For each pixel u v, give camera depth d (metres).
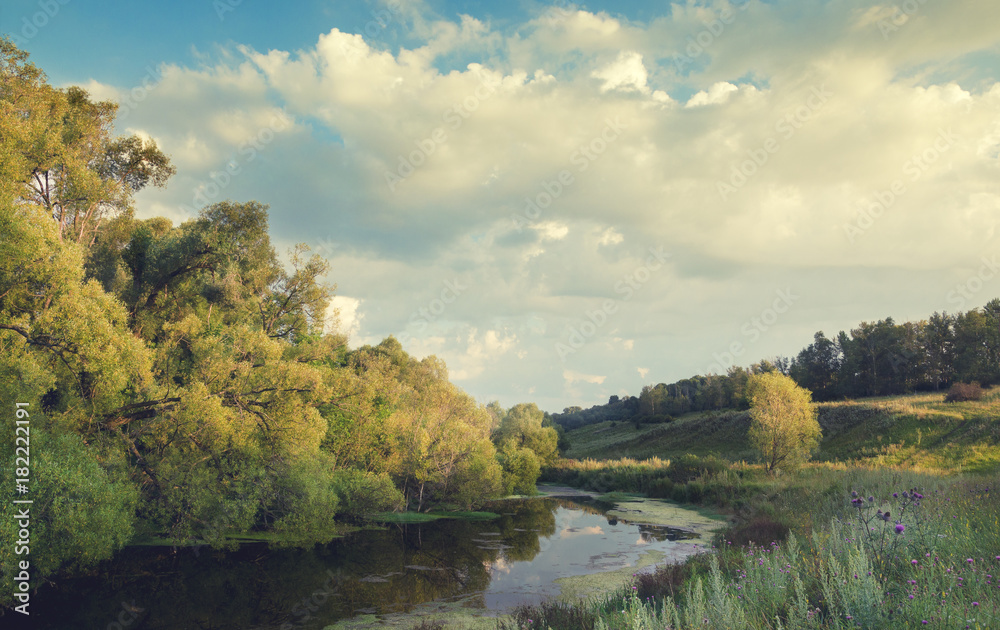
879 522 7.17
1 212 15.27
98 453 17.55
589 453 95.31
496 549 21.31
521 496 44.75
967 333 87.50
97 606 13.74
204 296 33.69
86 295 17.59
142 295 31.62
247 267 38.03
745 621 5.57
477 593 14.75
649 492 42.41
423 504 34.91
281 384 22.88
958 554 6.50
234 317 34.06
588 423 167.75
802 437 38.22
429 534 25.19
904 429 46.47
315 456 23.94
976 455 34.22
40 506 13.84
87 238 30.14
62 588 15.10
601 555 19.66
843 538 8.13
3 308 16.92
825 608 5.79
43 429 15.93
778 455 37.94
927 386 92.56
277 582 16.14
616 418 154.00
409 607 13.53
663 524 26.84
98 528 14.77
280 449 22.09
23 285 16.61
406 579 16.45
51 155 21.00
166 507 19.62
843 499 17.86
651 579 11.48
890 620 4.68
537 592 14.68
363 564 18.61
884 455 40.47
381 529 26.61
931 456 36.72
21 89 21.52
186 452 20.75
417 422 33.69
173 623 12.59
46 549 13.76
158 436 20.59
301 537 21.22
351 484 26.27
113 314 18.12
